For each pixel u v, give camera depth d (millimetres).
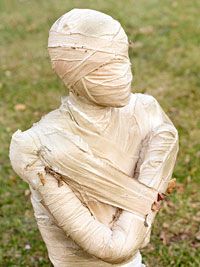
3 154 4617
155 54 6160
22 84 5836
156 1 7609
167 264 3334
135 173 1831
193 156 4328
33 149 1660
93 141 1722
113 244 1673
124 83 1591
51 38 1594
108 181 1710
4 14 7746
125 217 1730
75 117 1697
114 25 1577
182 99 5211
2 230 3766
